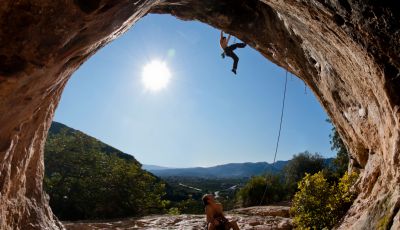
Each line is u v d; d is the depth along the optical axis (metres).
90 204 14.90
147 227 10.73
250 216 12.19
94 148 17.27
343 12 3.45
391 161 4.68
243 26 8.45
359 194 7.03
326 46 5.44
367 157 7.54
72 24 2.46
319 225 7.61
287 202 19.02
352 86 5.83
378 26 3.11
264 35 8.34
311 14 4.34
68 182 15.05
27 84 2.58
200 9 8.30
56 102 4.75
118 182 15.73
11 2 2.06
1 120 2.60
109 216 14.96
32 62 2.42
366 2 2.94
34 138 4.08
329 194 7.80
